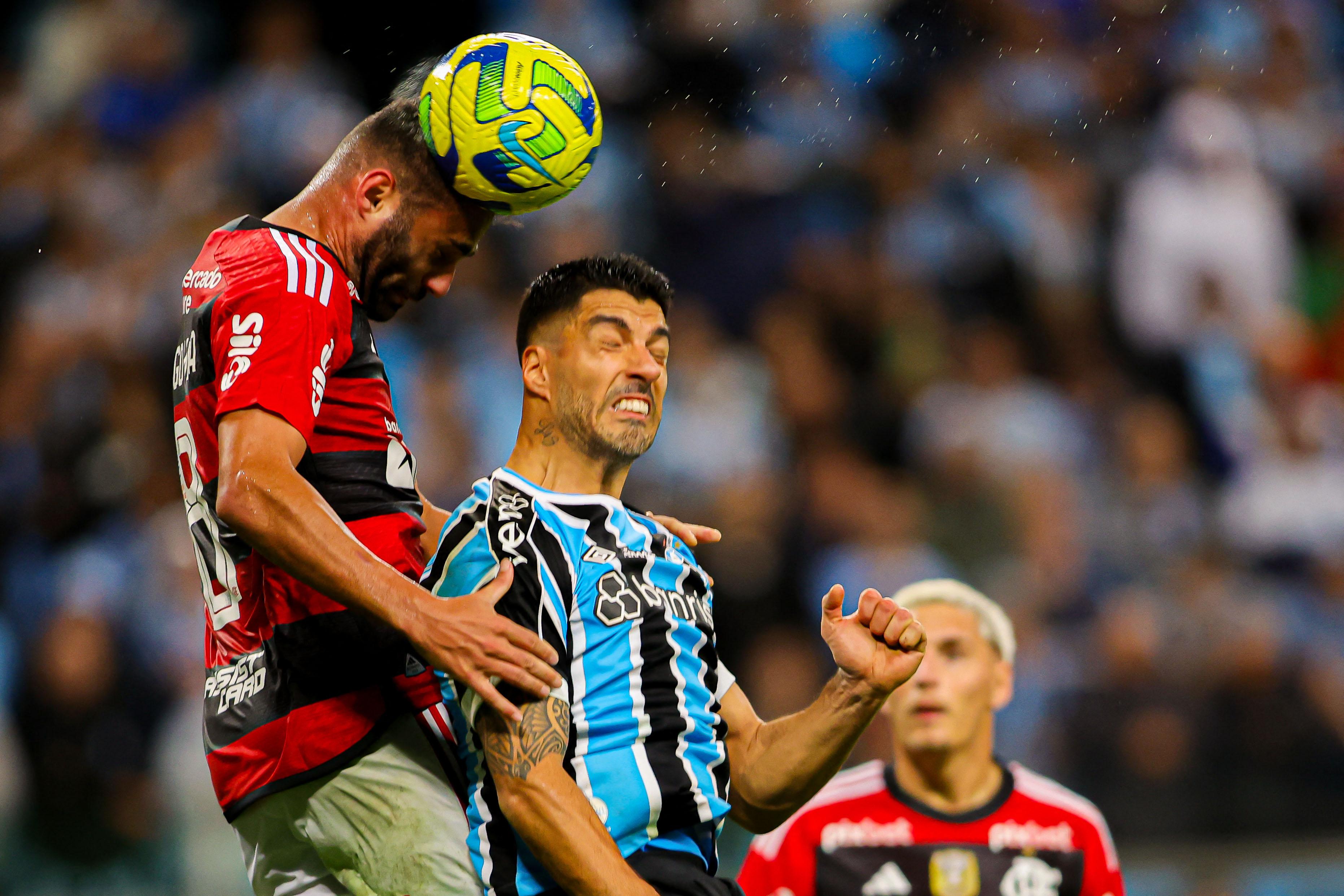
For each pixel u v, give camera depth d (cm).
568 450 1148
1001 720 2714
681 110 3600
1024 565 2997
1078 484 3212
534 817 1034
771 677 2742
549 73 1120
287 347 1061
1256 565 3300
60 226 3447
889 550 2959
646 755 1087
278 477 1020
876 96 3794
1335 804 2611
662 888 1076
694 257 3500
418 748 1141
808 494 3062
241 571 1134
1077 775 2658
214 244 1139
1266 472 3431
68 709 2542
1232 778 2634
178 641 2688
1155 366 3612
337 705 1121
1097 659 2817
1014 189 3719
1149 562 3102
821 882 1559
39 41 3866
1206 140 3825
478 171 1110
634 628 1102
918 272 3550
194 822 2500
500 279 3353
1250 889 2502
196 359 1115
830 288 3475
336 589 1011
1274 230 3853
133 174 3559
